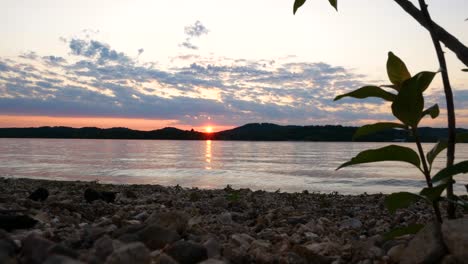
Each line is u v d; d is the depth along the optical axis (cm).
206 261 268
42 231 373
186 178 3812
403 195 286
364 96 287
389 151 280
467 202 283
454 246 254
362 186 3200
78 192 1035
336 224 614
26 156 8462
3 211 430
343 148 17612
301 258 299
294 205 1017
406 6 291
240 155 10838
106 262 226
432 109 279
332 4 321
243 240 356
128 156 9281
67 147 16225
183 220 365
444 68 282
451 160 278
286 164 6794
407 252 277
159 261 248
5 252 255
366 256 302
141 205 790
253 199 1083
